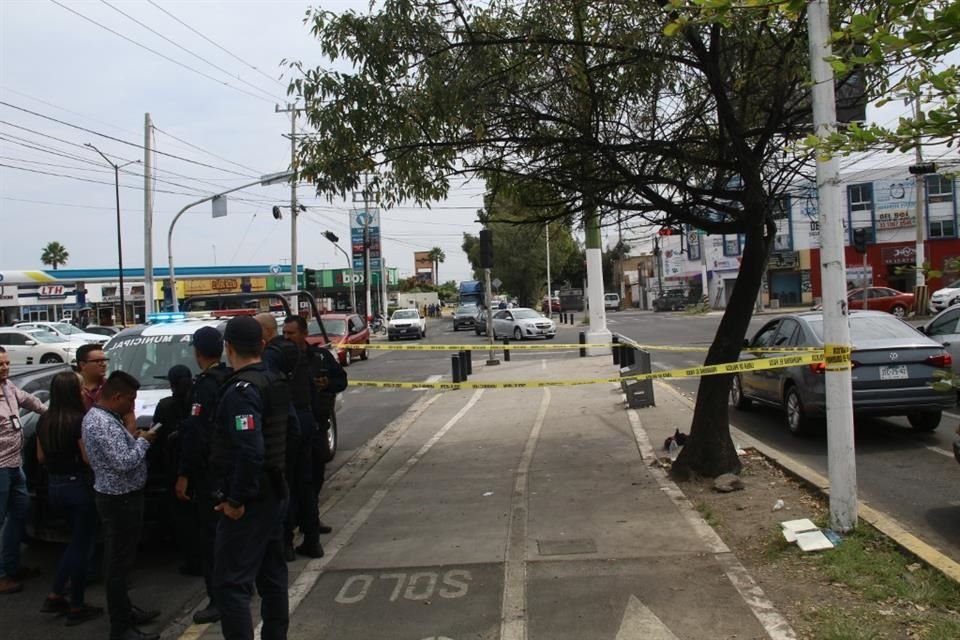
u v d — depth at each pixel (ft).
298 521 19.45
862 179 155.74
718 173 26.16
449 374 65.51
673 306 199.82
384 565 18.47
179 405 17.89
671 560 17.51
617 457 28.73
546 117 25.39
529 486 25.41
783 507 20.71
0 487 17.79
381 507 24.18
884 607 14.21
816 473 23.49
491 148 26.40
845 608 14.28
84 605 16.61
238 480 12.24
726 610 14.67
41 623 16.52
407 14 23.99
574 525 20.66
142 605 17.31
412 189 27.22
